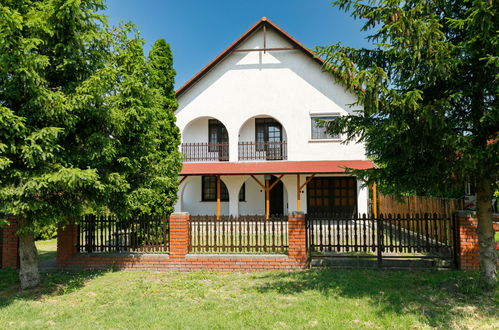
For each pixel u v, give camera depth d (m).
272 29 15.87
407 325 4.75
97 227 8.85
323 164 14.91
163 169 8.72
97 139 6.47
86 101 6.04
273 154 16.70
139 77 7.95
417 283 6.62
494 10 4.52
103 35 6.86
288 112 15.77
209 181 17.92
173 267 8.31
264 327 4.77
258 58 16.05
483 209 6.05
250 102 15.97
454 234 7.64
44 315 5.50
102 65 6.84
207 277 7.56
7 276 7.93
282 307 5.54
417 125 5.21
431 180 5.73
